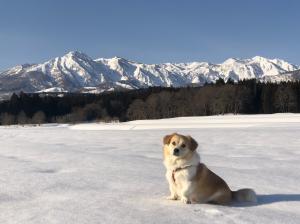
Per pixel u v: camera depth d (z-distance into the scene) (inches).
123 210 69.8
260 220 65.7
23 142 281.7
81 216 65.3
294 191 95.1
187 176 77.9
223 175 117.0
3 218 65.1
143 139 324.5
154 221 63.4
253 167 140.8
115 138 345.1
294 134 351.9
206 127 608.1
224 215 68.2
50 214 66.6
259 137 321.7
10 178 103.3
